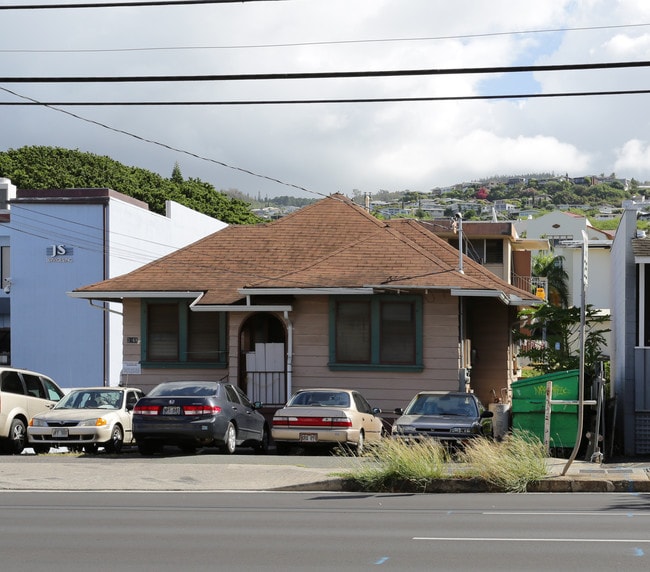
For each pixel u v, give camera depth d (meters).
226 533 11.77
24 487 17.02
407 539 11.23
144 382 30.92
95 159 81.38
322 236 32.69
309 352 28.88
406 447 17.52
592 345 32.97
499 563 9.73
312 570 9.44
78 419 23.14
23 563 9.88
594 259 69.69
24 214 41.56
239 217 91.12
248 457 21.28
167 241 47.50
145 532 11.87
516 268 59.44
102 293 30.69
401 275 28.27
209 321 30.78
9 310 44.72
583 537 11.30
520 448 17.31
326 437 22.56
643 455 24.78
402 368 28.19
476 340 34.06
